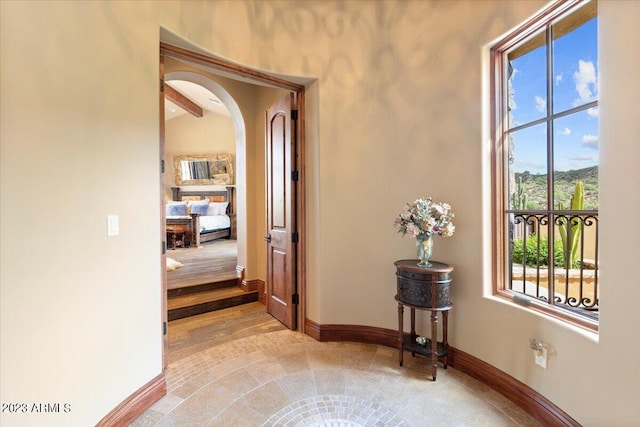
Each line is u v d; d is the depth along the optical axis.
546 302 1.88
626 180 1.37
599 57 1.48
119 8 1.76
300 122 2.97
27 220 1.33
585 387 1.54
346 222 2.81
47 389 1.39
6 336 1.25
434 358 2.19
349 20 2.76
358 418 1.82
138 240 1.90
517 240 2.10
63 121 1.48
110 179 1.72
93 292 1.62
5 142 1.25
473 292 2.23
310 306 2.97
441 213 2.19
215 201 9.30
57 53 1.45
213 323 3.28
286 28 2.66
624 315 1.38
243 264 4.14
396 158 2.64
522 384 1.90
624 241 1.38
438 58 2.40
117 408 1.74
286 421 1.80
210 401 1.99
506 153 2.16
